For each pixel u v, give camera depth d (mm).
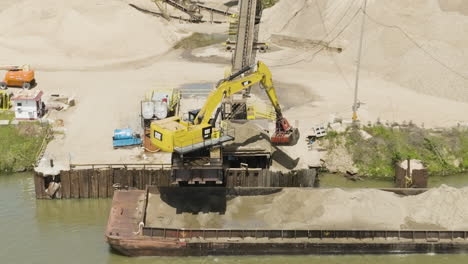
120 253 41688
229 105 56969
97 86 69062
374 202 45312
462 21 72188
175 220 43969
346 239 42000
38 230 44688
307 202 45625
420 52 70562
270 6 102125
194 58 81062
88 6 88000
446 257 41781
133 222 43281
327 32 84312
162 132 43406
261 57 80688
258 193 46719
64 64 77562
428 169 54125
